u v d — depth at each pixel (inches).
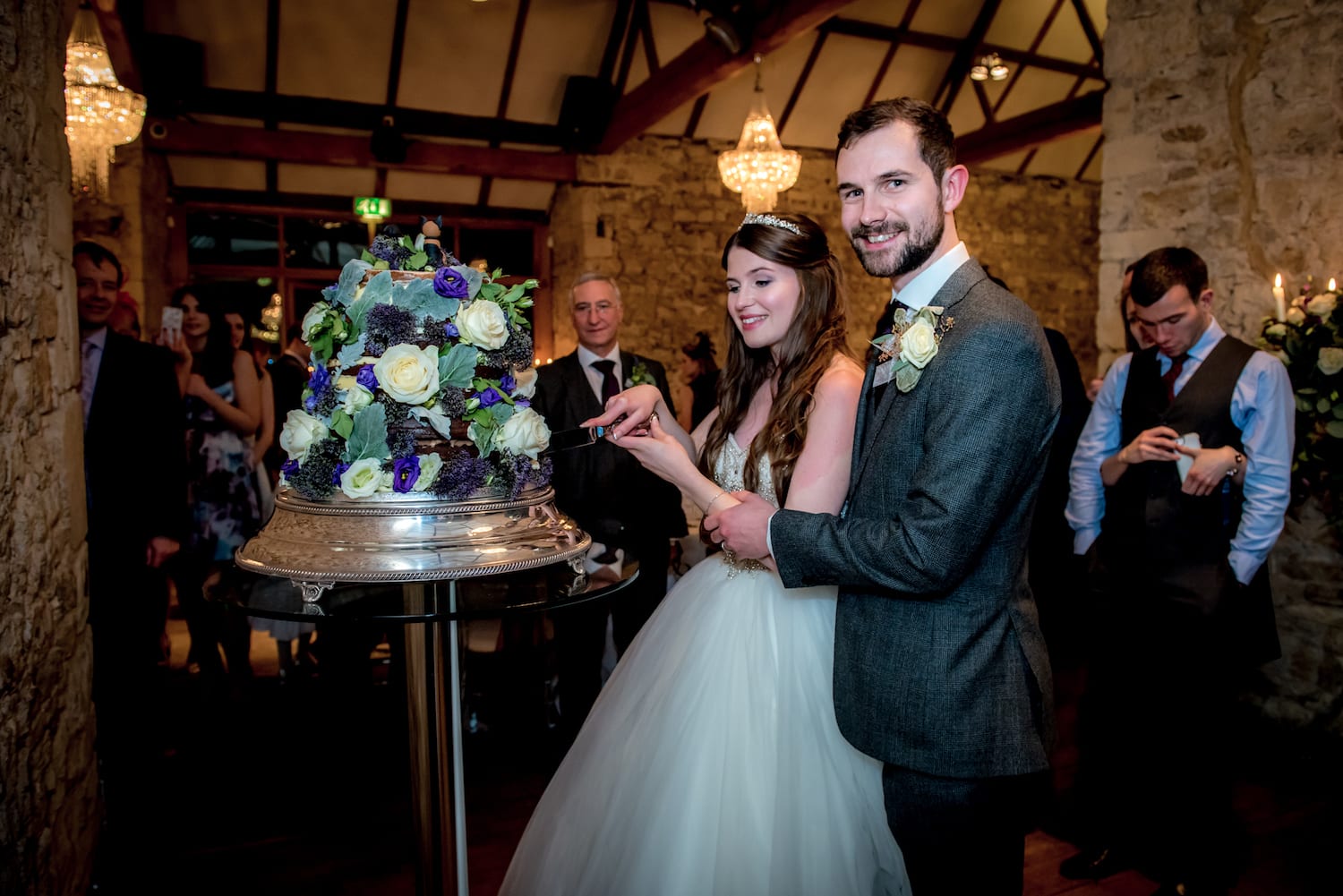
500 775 108.0
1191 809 78.3
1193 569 79.6
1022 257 368.5
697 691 54.8
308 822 96.3
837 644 50.6
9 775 59.1
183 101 235.6
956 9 288.7
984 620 47.2
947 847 46.8
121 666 103.0
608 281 113.6
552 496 53.8
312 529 46.2
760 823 49.6
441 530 45.6
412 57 248.2
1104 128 134.8
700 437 72.7
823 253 58.3
